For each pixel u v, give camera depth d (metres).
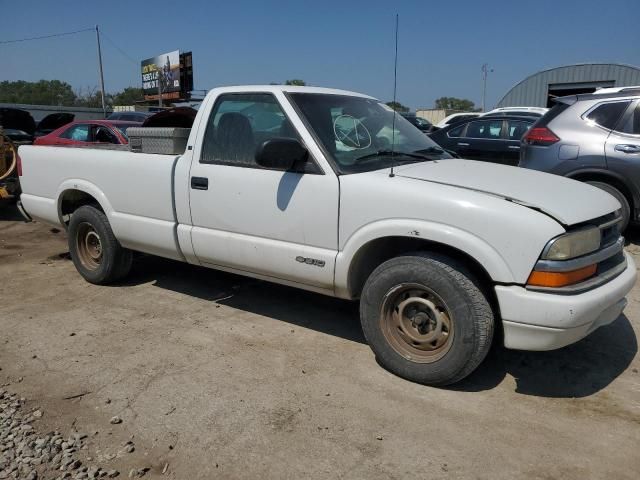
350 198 3.52
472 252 3.12
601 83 21.16
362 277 3.75
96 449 2.86
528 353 3.89
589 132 6.39
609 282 3.24
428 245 3.50
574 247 3.06
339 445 2.88
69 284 5.47
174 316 4.60
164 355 3.88
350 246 3.56
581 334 3.12
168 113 5.20
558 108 6.75
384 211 3.40
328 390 3.40
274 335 4.21
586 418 3.12
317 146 3.72
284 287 5.30
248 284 5.39
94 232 5.29
